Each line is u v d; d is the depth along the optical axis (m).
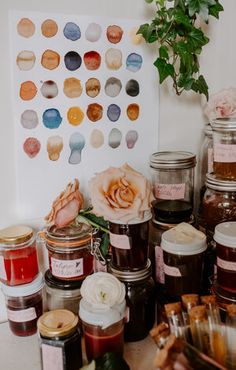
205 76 1.02
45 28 0.82
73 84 0.87
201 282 0.81
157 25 0.89
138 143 0.96
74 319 0.72
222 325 0.66
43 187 0.89
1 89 0.82
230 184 0.83
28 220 0.89
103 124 0.92
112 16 0.88
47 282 0.84
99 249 0.86
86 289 0.71
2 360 0.78
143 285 0.82
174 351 0.56
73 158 0.90
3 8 0.79
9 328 0.88
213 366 0.56
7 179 0.86
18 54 0.81
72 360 0.70
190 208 0.89
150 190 0.78
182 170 0.90
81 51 0.86
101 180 0.76
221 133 0.83
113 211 0.75
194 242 0.77
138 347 0.81
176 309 0.65
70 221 0.83
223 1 0.99
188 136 1.03
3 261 0.82
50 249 0.82
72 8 0.84
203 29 0.99
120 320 0.71
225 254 0.75
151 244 0.91
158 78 0.95
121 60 0.91
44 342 0.70
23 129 0.85
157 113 0.97
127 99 0.93
